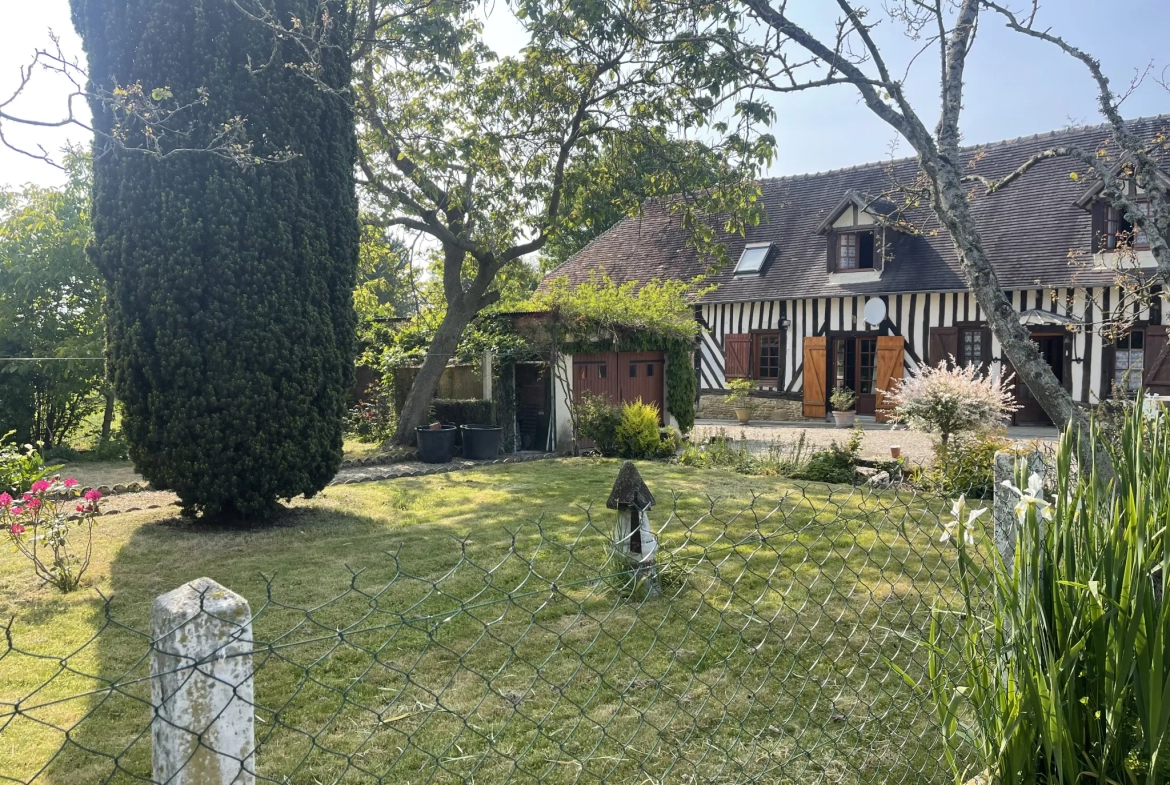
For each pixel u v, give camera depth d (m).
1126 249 7.32
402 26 11.25
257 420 6.84
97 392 13.39
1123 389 5.82
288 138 6.86
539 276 27.91
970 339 16.98
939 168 4.26
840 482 9.34
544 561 5.62
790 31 4.55
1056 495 2.25
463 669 3.72
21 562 5.78
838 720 3.25
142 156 6.39
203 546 6.29
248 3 6.69
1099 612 1.99
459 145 11.62
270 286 6.77
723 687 3.52
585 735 3.11
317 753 2.98
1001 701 2.11
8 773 2.87
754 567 5.29
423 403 12.45
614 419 12.29
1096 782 2.02
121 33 6.43
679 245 22.61
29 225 12.98
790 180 22.28
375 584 5.14
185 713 1.24
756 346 20.38
